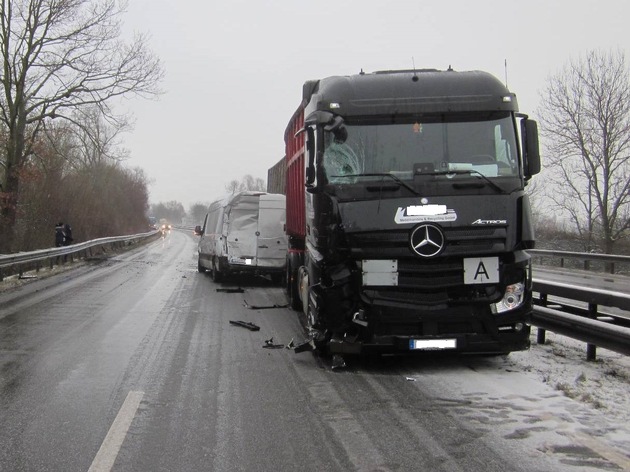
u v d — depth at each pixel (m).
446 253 6.27
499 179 6.48
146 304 12.51
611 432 4.65
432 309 6.27
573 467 4.01
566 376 6.30
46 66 25.12
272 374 6.66
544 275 19.80
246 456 4.29
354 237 6.35
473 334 6.37
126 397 5.72
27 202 26.41
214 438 4.65
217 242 17.34
